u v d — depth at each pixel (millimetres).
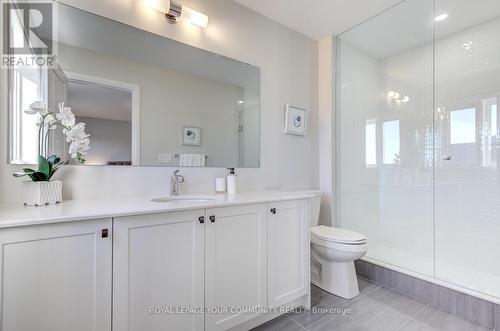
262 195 1640
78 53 1354
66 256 901
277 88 2211
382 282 2074
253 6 2006
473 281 1777
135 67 1521
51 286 878
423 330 1482
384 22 2236
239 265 1354
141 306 1055
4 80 1176
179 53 1681
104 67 1425
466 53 2137
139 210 1030
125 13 1486
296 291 1613
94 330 955
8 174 1175
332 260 1908
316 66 2549
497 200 1972
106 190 1421
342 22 2230
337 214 2498
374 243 2607
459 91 2178
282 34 2260
